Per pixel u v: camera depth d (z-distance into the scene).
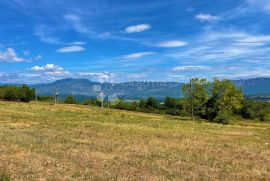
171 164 24.53
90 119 70.75
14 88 145.75
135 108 149.38
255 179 21.11
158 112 142.62
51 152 26.36
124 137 40.53
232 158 28.88
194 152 31.31
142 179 19.25
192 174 21.42
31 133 38.75
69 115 79.81
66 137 37.12
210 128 68.19
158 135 45.56
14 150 25.95
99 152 28.05
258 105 144.62
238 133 59.12
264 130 73.31
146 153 29.05
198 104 99.56
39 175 18.69
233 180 20.44
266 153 32.94
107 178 18.83
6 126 46.06
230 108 99.00
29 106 109.56
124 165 23.17
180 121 88.44
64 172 19.77
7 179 17.09
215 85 99.12
